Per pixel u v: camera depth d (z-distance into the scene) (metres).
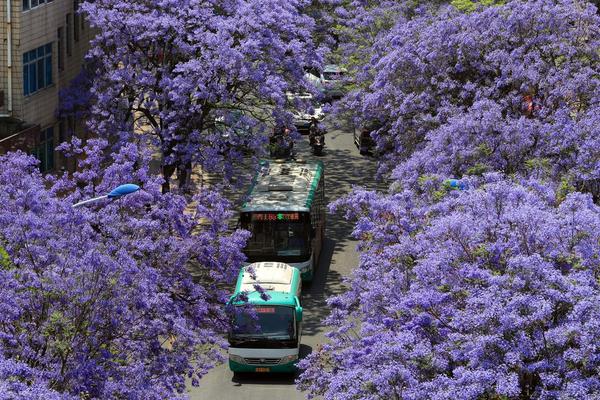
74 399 43.31
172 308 59.09
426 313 49.38
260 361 75.25
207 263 67.19
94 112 99.19
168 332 56.72
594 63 88.19
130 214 66.25
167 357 57.00
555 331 43.38
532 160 68.69
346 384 46.31
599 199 66.31
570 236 50.03
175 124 95.31
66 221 56.50
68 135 110.62
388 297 54.00
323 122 143.75
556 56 89.75
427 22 104.31
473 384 42.69
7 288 47.94
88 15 108.31
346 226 111.19
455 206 57.94
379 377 44.09
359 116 123.38
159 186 69.62
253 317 70.31
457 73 93.81
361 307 55.91
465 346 44.94
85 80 106.06
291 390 74.06
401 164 78.31
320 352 57.03
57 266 51.41
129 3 100.19
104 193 67.94
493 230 51.94
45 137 105.12
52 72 106.38
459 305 49.91
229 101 99.19
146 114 99.62
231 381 75.56
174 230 68.06
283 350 75.31
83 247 54.66
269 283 80.44
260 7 100.00
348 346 57.72
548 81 84.44
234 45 100.81
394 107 95.44
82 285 49.09
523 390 45.28
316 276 96.50
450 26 93.62
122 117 100.94
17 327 48.38
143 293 53.66
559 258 49.19
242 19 98.06
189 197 93.88
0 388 37.56
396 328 50.94
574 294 44.62
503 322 43.72
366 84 114.75
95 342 49.34
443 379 43.66
